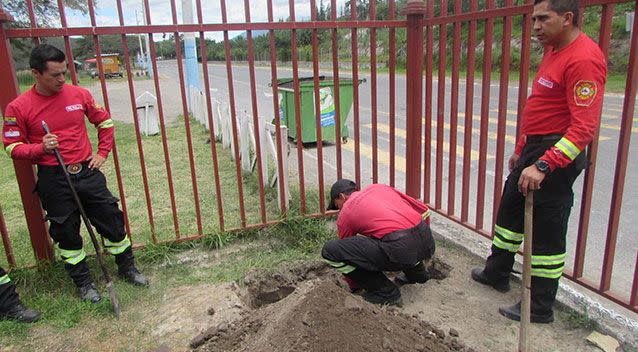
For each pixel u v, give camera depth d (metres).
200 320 3.35
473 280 3.82
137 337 3.20
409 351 2.60
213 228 4.59
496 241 3.42
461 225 4.37
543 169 2.58
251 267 4.10
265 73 36.22
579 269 3.36
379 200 3.47
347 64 32.50
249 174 6.98
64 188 3.40
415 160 4.86
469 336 3.11
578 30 2.64
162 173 7.44
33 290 3.81
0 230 3.83
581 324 3.14
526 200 2.64
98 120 3.65
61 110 3.35
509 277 3.72
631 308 3.03
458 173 7.27
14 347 3.16
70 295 3.72
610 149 8.16
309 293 2.79
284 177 4.81
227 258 4.33
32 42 3.62
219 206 4.46
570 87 2.59
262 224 4.64
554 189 2.85
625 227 4.98
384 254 3.30
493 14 3.59
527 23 3.36
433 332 2.98
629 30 4.27
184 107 4.11
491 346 3.01
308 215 4.77
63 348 3.13
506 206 3.24
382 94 17.98
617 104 13.08
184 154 8.76
